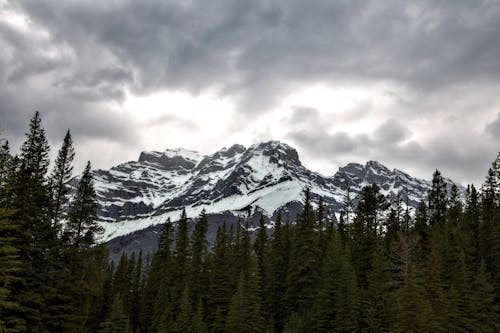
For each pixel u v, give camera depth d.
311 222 81.38
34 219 37.62
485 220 81.25
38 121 42.34
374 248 77.00
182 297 80.56
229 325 70.94
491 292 67.94
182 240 92.94
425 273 63.31
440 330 55.53
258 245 97.06
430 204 95.44
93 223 47.19
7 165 34.44
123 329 77.19
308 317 70.75
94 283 45.69
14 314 36.44
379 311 62.41
